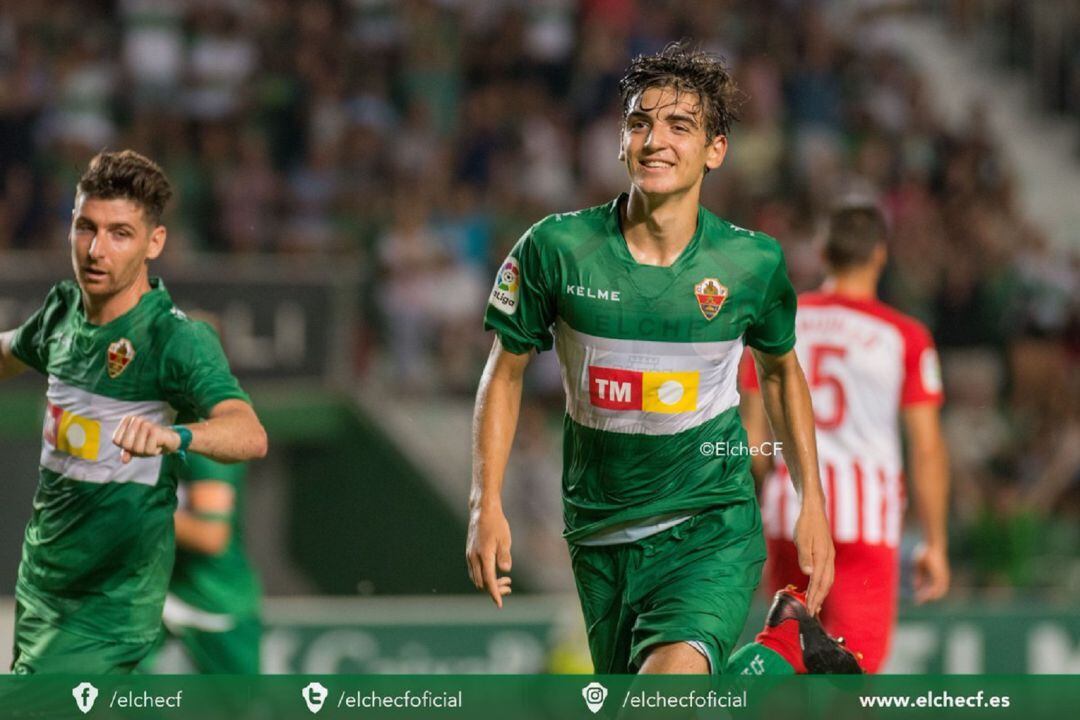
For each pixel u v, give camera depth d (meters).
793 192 55.09
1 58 51.53
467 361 47.41
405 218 49.06
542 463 43.47
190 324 16.86
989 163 58.25
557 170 53.97
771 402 17.25
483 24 56.75
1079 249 58.09
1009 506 40.72
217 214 49.28
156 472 16.78
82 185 16.48
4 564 37.78
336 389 41.06
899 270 51.75
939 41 66.12
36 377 38.19
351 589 41.47
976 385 48.72
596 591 16.97
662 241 16.02
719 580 16.22
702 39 57.84
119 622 16.80
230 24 53.88
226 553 23.44
